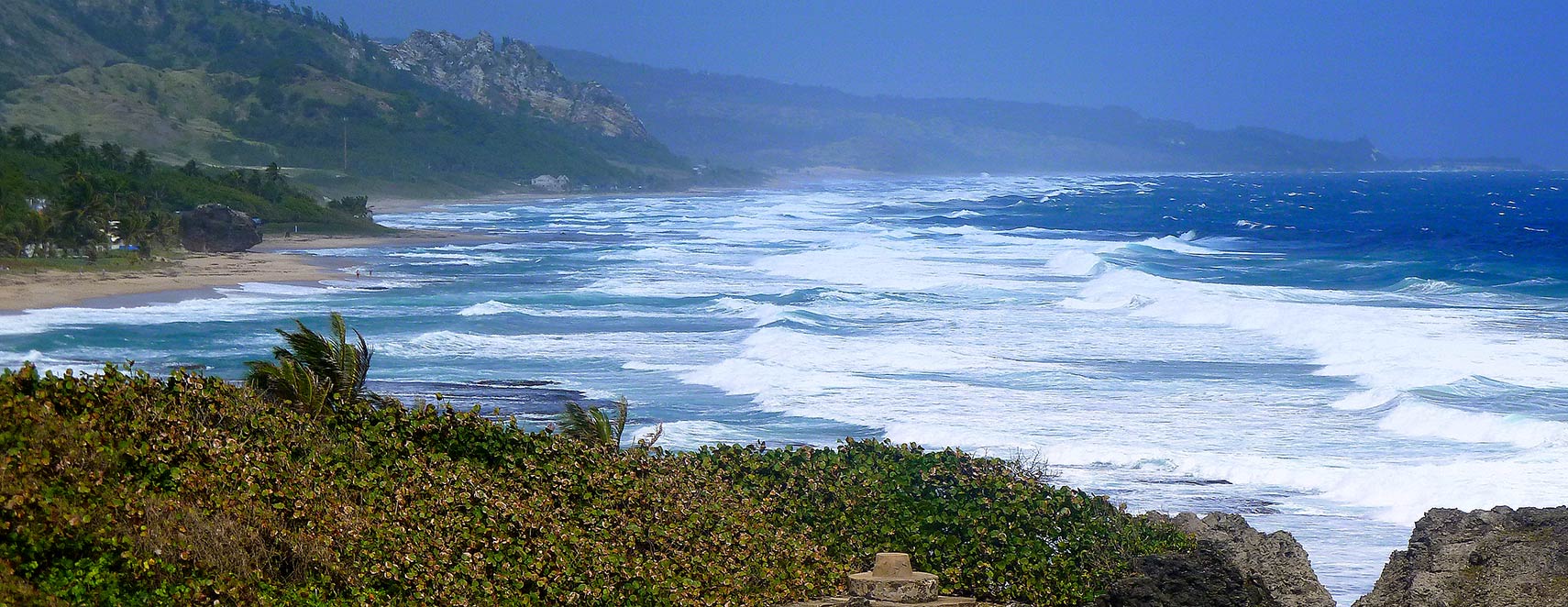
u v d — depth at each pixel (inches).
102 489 479.8
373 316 2187.5
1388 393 1343.5
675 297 2480.3
